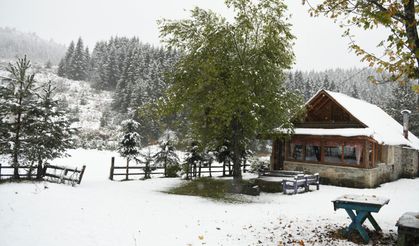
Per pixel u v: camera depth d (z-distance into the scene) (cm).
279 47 1742
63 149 1731
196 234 906
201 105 1727
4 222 905
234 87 1590
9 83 1652
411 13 581
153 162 2539
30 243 771
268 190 1906
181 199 1486
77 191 1466
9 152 1523
